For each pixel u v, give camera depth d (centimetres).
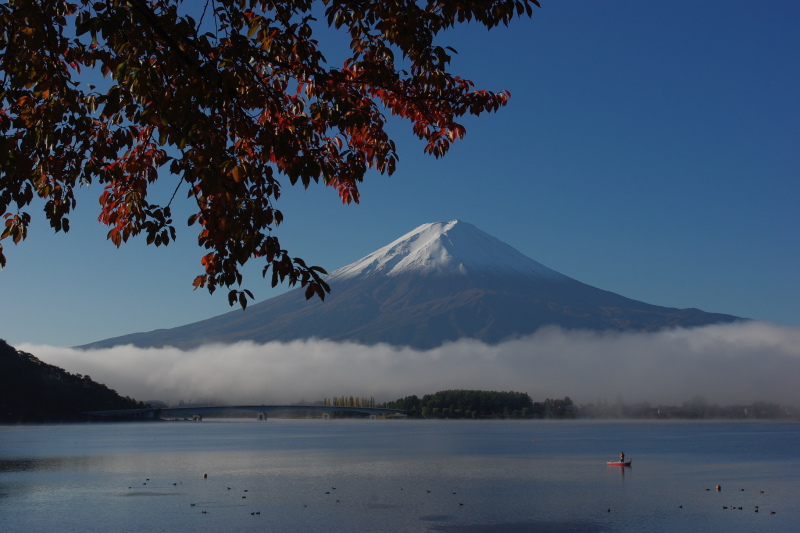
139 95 963
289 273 1048
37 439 16762
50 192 1188
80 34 908
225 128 1067
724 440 18075
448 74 1209
